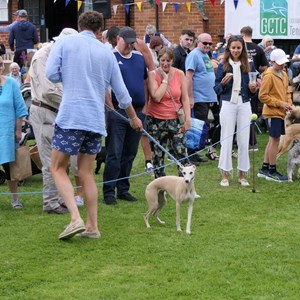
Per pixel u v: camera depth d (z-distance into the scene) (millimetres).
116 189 9812
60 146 7508
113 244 7570
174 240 7711
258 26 17438
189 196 7969
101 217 8711
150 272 6676
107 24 19703
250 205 9367
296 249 7363
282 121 10750
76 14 22219
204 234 7953
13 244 7574
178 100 9906
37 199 9836
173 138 9922
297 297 6035
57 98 8766
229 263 6906
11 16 21078
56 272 6684
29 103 12062
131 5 19438
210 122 13312
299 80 14633
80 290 6211
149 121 9875
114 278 6516
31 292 6180
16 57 17891
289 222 8484
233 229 8180
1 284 6367
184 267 6789
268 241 7660
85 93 7465
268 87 10609
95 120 7512
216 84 10523
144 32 18875
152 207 8219
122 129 9258
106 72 7621
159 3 17484
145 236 7875
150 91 9750
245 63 10344
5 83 8992
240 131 10453
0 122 8906
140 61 9469
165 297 6051
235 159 12648
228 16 17547
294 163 10812
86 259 7074
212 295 6086
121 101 7883
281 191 10219
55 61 7457
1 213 9023
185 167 7957
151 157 11031
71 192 7629
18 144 9172
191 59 12297
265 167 11094
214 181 10922
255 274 6602
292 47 17984
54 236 7871
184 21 18562
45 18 21594
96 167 11453
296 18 17297
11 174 9078
